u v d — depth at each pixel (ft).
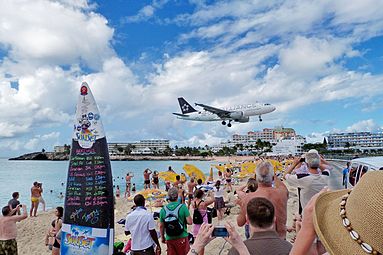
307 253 5.03
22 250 31.91
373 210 3.69
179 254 17.94
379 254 3.65
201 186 49.39
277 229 12.71
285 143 295.28
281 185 13.41
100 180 19.89
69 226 20.20
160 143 654.53
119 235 31.40
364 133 488.85
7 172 191.62
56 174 173.99
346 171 28.48
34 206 48.93
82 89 20.98
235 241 7.08
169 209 18.15
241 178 91.86
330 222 4.40
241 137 625.82
